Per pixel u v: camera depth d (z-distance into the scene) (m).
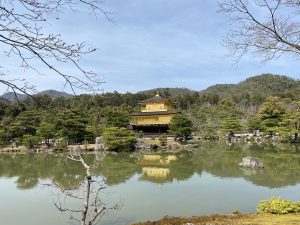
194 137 69.06
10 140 55.44
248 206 14.70
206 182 20.78
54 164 30.81
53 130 49.88
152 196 16.73
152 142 52.03
